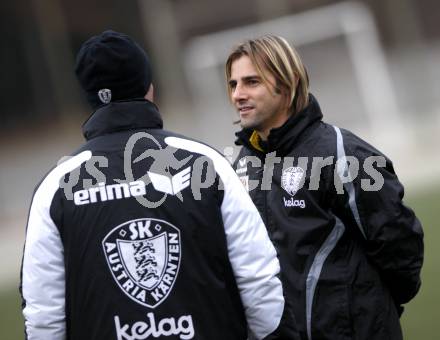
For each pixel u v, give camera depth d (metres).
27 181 51.44
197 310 6.13
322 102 51.16
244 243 6.30
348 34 51.28
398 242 7.43
